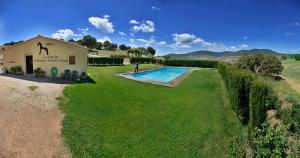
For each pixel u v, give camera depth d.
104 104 14.69
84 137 9.67
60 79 23.52
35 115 11.47
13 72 25.58
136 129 11.09
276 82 23.64
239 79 11.53
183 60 60.97
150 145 9.53
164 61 63.06
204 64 58.78
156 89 20.80
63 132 9.91
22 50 25.28
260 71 28.41
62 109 12.84
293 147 7.50
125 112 13.51
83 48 25.06
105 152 8.71
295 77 29.67
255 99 8.97
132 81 24.86
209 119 12.36
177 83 24.77
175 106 15.07
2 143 8.41
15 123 10.21
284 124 10.03
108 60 47.84
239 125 11.27
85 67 25.39
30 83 19.27
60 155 8.17
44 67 24.95
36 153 8.12
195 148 9.29
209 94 18.23
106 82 23.02
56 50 24.72
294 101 12.25
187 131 10.90
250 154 7.83
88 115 12.39
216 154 8.83
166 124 11.80
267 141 7.11
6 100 13.03
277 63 28.12
